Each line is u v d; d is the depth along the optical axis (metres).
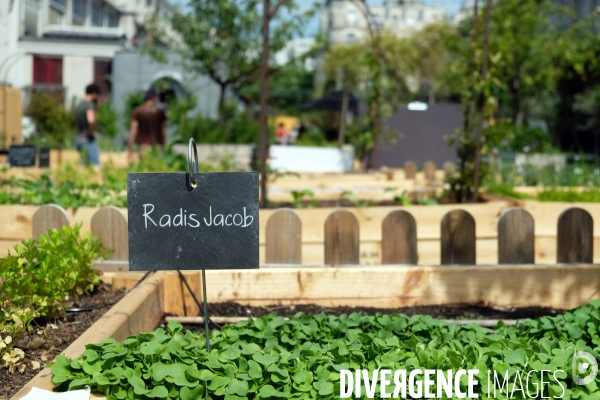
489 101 7.75
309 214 5.50
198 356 2.41
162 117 11.21
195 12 19.02
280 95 44.94
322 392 2.19
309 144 27.64
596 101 23.16
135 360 2.33
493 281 3.98
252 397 2.24
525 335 2.89
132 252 2.48
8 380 2.49
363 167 14.91
